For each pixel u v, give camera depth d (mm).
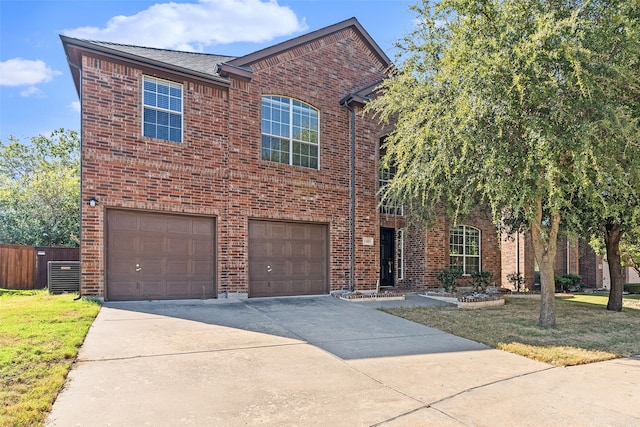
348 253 13383
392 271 15547
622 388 5148
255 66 12062
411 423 3994
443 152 8398
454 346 7160
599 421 4133
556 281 20359
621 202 8133
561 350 6941
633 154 7238
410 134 9180
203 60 13227
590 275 22703
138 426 3701
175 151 10664
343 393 4730
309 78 13078
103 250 9656
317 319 8938
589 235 12305
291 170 12477
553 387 5152
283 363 5754
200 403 4270
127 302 9750
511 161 7648
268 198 11992
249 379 5055
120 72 10055
